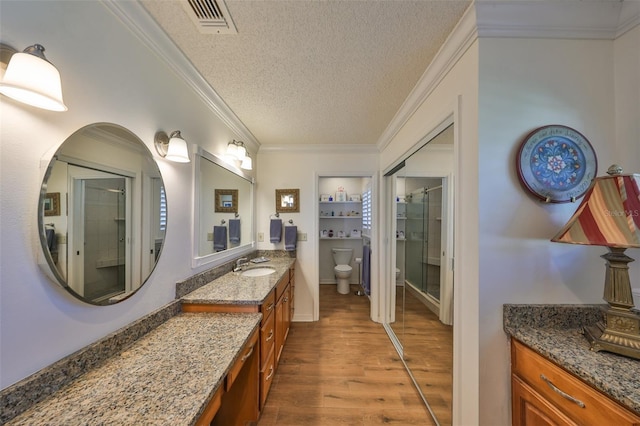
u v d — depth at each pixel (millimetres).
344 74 1555
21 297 690
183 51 1338
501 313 1085
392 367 2096
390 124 2342
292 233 2982
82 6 873
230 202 2266
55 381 754
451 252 1428
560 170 1083
